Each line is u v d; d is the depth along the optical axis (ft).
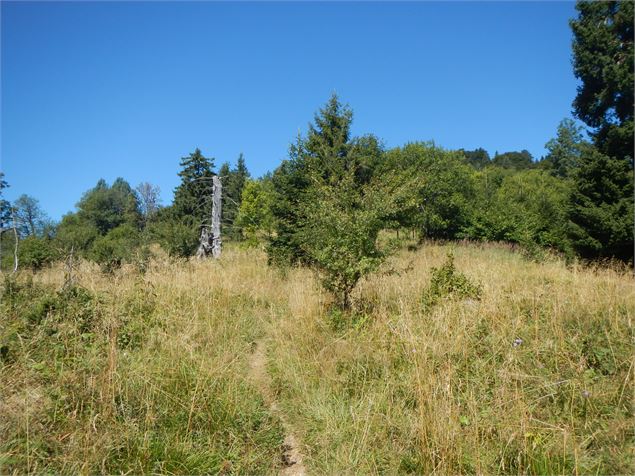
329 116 43.01
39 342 13.43
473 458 9.14
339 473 9.53
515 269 30.78
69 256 24.32
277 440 10.88
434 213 73.00
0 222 64.49
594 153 46.42
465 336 14.52
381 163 44.93
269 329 20.03
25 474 8.31
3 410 9.75
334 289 21.24
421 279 25.00
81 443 9.05
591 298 17.29
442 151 87.51
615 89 57.52
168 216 83.30
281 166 43.52
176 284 23.82
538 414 10.73
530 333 14.70
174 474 9.00
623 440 9.39
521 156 304.50
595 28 59.82
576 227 44.80
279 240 40.42
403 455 9.87
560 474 8.61
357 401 12.39
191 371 12.62
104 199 175.83
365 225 20.53
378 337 15.92
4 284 19.26
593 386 11.44
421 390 11.14
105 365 11.96
